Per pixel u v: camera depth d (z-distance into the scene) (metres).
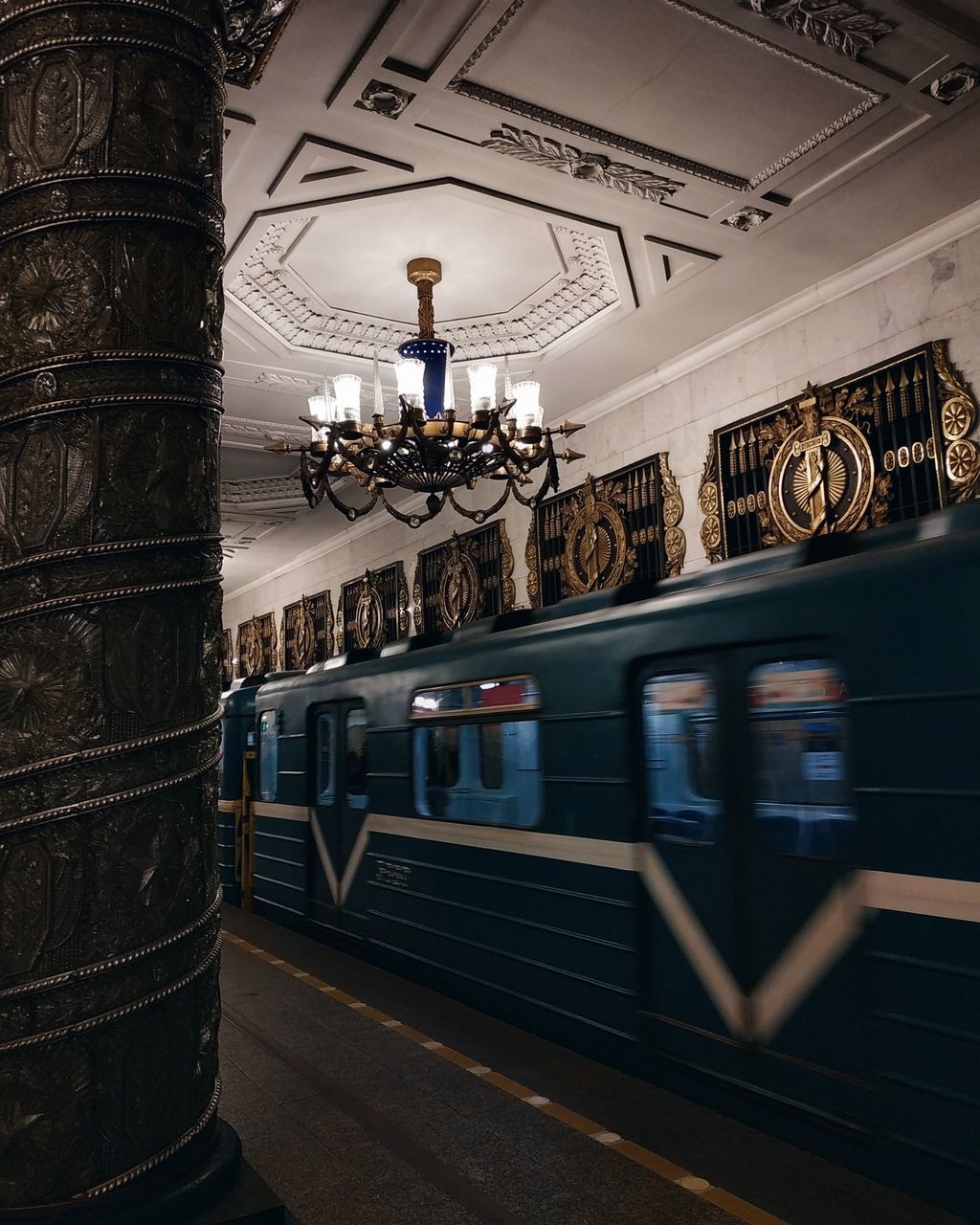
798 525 8.62
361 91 5.92
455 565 14.05
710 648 4.49
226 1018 6.02
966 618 3.40
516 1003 5.68
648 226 7.61
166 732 2.62
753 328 9.24
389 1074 4.88
